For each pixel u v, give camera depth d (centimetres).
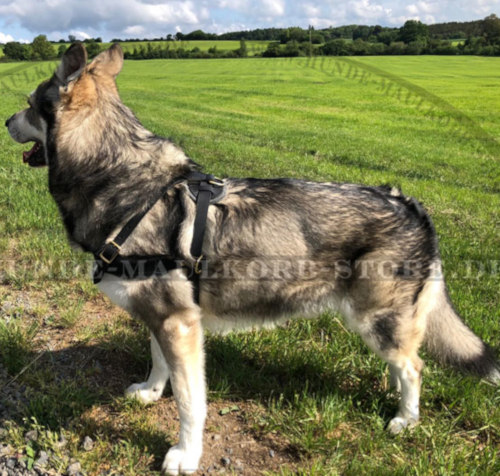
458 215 289
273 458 116
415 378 122
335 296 120
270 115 810
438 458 110
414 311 118
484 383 135
